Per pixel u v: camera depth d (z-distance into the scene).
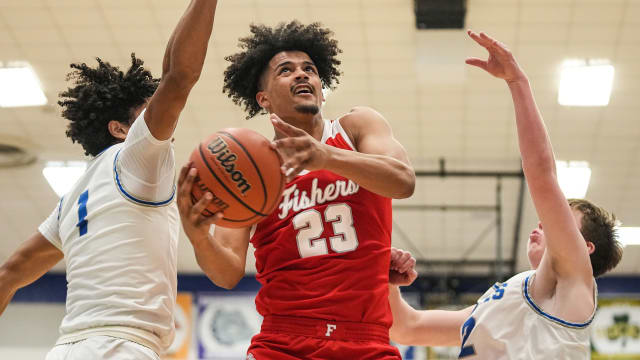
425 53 11.85
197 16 3.13
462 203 16.02
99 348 3.12
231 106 13.28
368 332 3.41
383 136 3.69
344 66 12.48
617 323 17.45
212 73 12.55
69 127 3.93
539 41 11.88
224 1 11.20
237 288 18.12
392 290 4.20
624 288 17.69
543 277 3.53
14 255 3.74
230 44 11.92
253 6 11.28
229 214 3.10
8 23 11.74
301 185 3.61
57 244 3.70
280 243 3.56
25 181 15.71
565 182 14.90
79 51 12.15
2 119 13.77
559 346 3.36
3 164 15.04
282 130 3.06
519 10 11.33
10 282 3.75
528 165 3.46
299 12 11.38
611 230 3.77
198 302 18.05
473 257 17.56
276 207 3.30
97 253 3.29
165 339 3.32
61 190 15.50
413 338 4.26
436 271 17.83
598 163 14.57
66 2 11.35
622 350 17.25
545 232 3.45
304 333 3.42
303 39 4.04
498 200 15.23
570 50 11.99
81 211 3.43
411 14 11.31
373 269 3.48
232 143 3.09
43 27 11.78
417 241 17.33
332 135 3.77
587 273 3.42
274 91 3.84
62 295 18.45
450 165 14.98
